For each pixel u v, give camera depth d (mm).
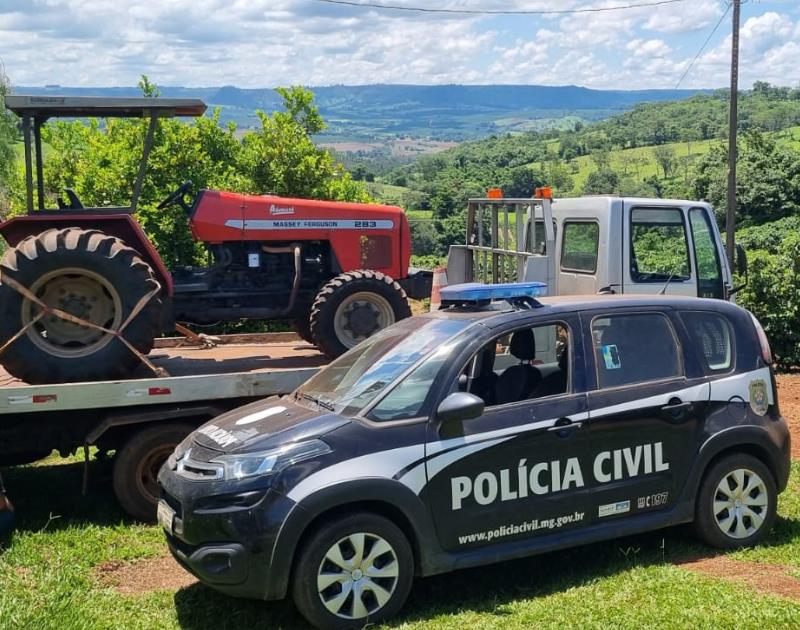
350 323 8023
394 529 4793
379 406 4996
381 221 8867
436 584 5367
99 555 5980
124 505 6680
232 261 8469
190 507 4754
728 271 10258
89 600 5195
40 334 6992
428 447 4914
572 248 10227
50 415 6695
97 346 6961
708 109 159375
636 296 5922
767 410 5949
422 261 33562
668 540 5961
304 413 5188
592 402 5371
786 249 15164
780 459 5926
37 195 8094
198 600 5219
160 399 6676
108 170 14727
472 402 4906
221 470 4766
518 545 5129
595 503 5336
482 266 10594
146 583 5578
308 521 4613
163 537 6375
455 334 5324
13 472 8359
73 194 8250
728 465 5762
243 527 4605
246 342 9672
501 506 5082
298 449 4766
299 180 16750
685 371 5715
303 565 4609
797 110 133625
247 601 5180
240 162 16672
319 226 8641
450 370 5125
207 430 5371
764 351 6051
